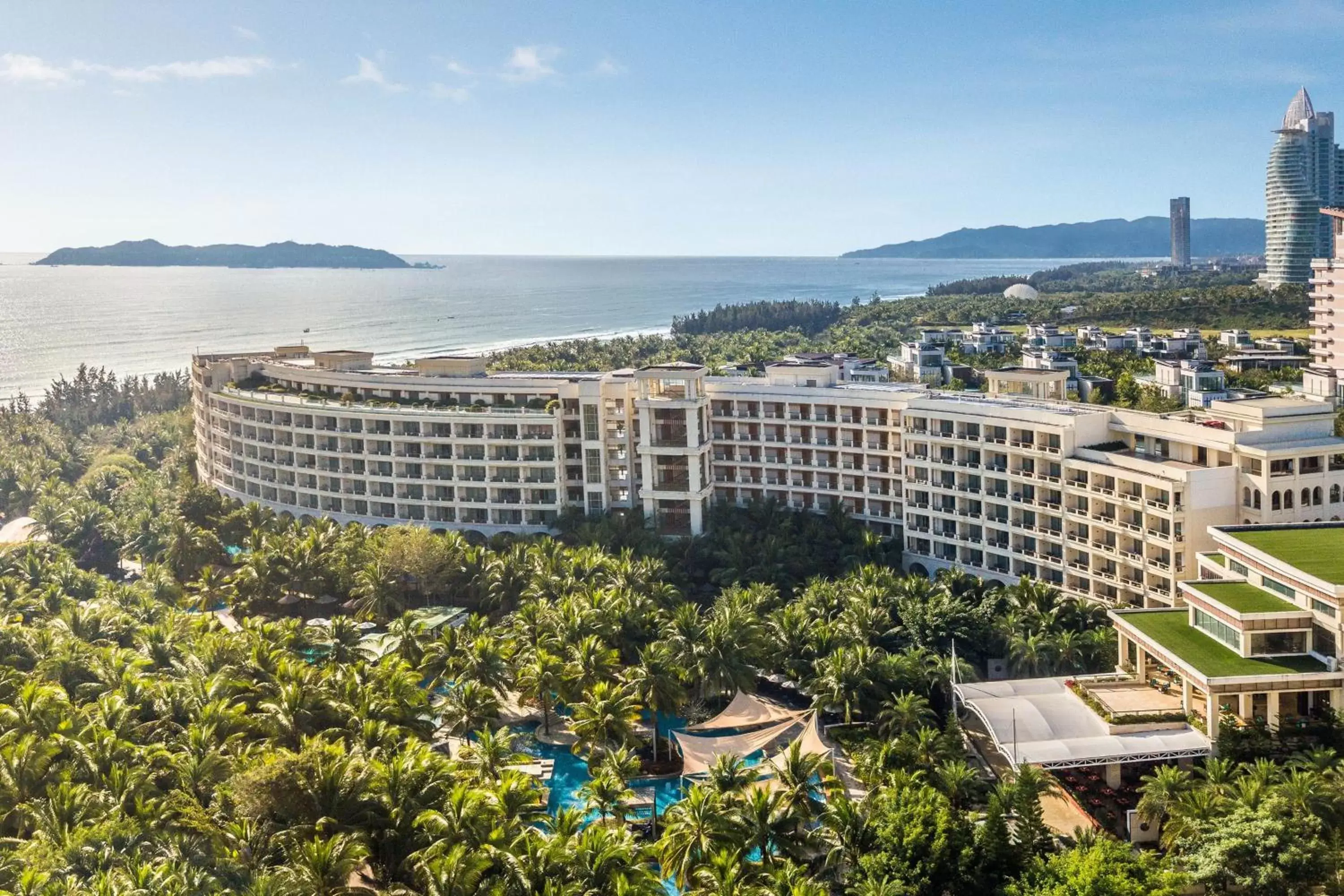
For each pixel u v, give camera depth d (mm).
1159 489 122438
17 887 66188
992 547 145000
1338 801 75625
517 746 109625
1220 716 88875
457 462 177625
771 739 97375
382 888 78250
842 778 98812
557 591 133000
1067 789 94312
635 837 87188
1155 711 92812
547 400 177875
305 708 96562
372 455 182625
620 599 122938
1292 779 78188
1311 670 89125
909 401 156375
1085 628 119375
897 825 76812
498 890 68625
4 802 81188
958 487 149250
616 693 101250
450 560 147000
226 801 81625
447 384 185000
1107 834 81375
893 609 124000
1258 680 87875
